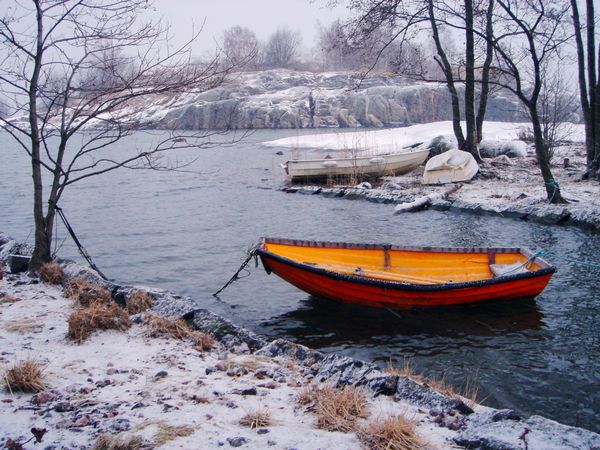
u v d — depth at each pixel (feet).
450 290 30.14
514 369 23.84
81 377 16.55
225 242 49.21
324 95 261.85
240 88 264.31
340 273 30.50
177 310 23.35
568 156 92.22
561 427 12.64
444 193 64.18
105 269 41.04
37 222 29.68
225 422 13.55
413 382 16.02
